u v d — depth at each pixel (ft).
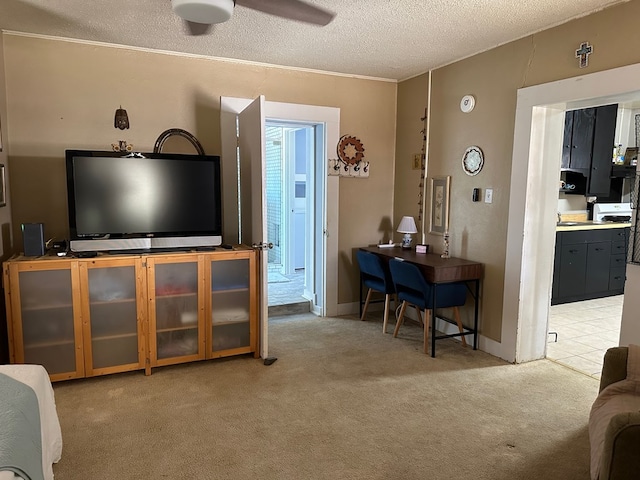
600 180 17.54
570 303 16.70
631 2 8.16
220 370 10.38
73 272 9.29
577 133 16.87
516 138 10.49
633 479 4.34
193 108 12.15
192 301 10.41
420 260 12.08
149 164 10.21
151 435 7.65
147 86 11.60
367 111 14.55
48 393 6.51
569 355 11.50
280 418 8.23
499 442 7.50
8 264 8.85
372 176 14.92
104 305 9.66
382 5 8.54
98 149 11.28
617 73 8.36
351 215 14.74
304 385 9.61
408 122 14.43
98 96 11.17
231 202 12.73
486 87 11.37
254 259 10.85
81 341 9.48
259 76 12.84
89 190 9.80
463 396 9.14
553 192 10.69
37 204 10.87
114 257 9.57
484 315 11.68
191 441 7.48
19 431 4.70
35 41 10.51
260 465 6.86
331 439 7.57
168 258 10.01
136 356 10.03
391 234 15.47
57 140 10.91
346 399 8.98
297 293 16.63
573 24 9.16
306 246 15.75
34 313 9.17
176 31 10.19
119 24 9.76
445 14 9.00
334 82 13.91
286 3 8.38
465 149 12.14
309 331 13.16
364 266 13.38
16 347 9.06
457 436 7.68
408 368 10.53
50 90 10.75
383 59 12.34
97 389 9.37
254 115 10.71
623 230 17.47
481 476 6.62
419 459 7.03
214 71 12.28
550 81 9.71
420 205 14.05
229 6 6.97
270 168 22.79
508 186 10.83
